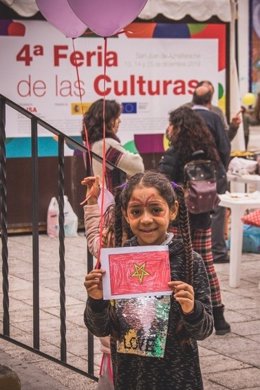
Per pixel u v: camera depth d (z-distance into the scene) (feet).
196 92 31.14
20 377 18.04
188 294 10.85
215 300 22.67
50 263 31.24
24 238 36.32
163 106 38.63
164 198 11.35
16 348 20.53
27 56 36.47
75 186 37.29
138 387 11.41
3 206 17.16
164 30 38.24
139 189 11.35
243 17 41.37
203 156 22.77
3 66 36.24
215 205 22.40
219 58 39.32
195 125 23.02
